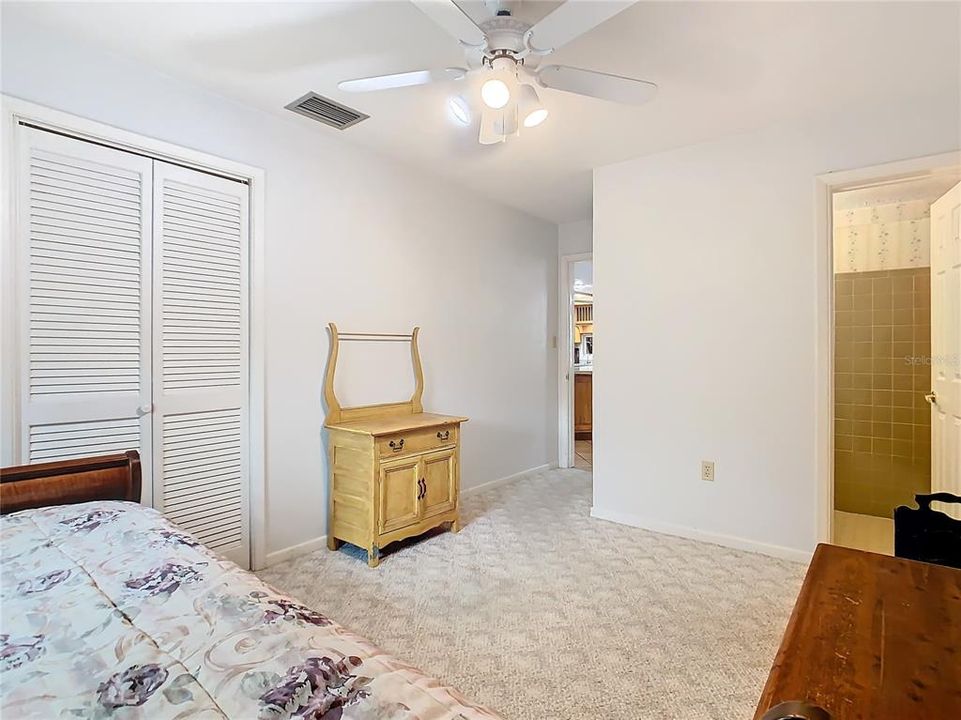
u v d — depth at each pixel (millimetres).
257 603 997
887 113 2529
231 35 2006
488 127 1950
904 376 3545
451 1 1456
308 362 2887
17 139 1928
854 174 2604
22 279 1946
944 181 3117
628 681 1762
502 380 4367
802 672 818
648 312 3254
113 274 2182
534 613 2211
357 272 3145
